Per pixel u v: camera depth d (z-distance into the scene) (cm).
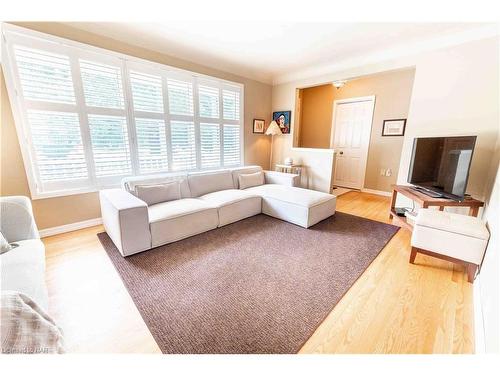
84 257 208
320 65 390
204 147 389
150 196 260
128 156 299
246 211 308
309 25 246
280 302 154
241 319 139
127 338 125
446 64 269
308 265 200
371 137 473
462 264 183
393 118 439
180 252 218
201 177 317
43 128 235
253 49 321
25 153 228
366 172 489
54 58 233
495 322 106
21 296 70
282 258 211
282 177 386
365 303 155
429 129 288
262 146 493
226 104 412
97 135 271
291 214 294
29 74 221
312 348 120
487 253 166
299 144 586
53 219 253
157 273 184
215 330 131
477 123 255
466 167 216
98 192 280
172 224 233
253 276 183
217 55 345
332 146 536
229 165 436
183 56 338
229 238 250
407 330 133
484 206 238
